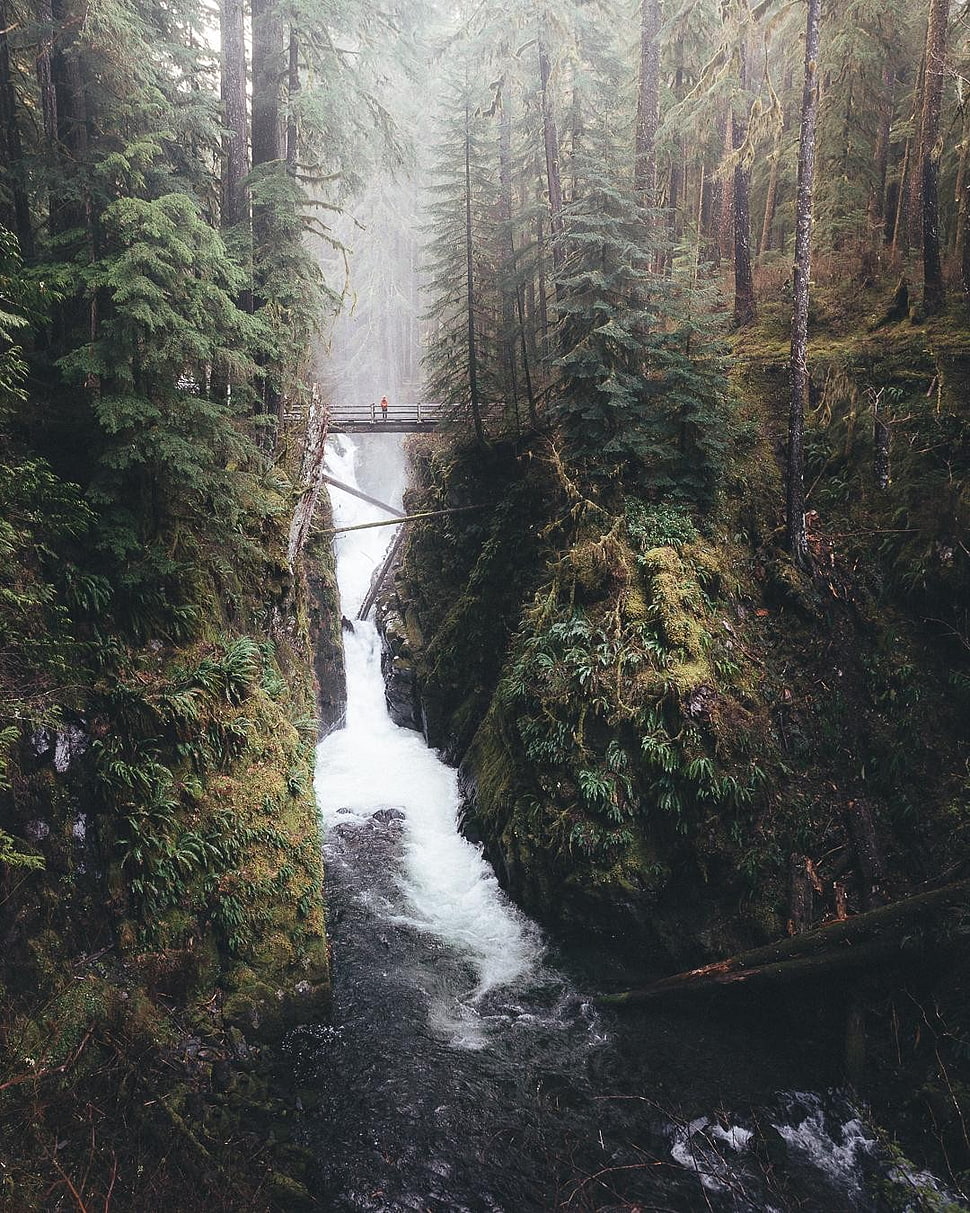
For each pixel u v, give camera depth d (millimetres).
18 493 9781
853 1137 10344
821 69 22281
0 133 12953
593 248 16953
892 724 14742
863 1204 9492
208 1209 8656
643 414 16953
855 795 14188
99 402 10742
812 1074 11328
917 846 13539
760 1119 10648
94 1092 9336
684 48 23109
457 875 16672
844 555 16625
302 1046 11625
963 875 12312
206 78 18438
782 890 13195
